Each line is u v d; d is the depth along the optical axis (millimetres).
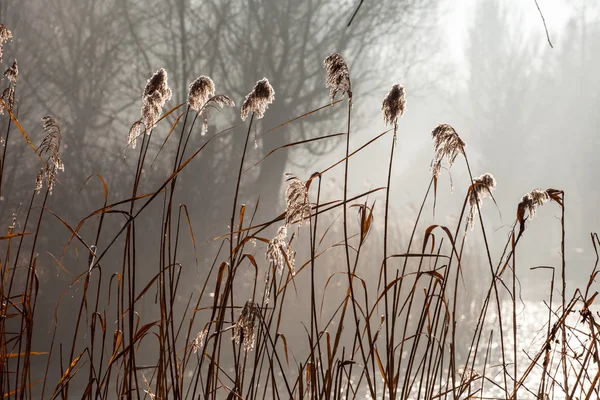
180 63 21312
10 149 15742
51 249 13984
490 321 15672
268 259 3199
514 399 3506
